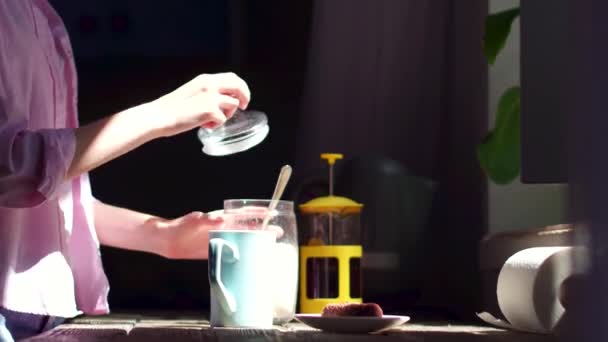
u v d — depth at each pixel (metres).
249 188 4.27
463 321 3.01
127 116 2.67
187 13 4.55
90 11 4.57
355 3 3.73
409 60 3.70
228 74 2.74
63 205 2.85
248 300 2.70
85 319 3.02
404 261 3.62
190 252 2.99
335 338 2.55
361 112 3.72
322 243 3.11
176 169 4.34
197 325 2.83
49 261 2.75
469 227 3.50
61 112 2.88
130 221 3.02
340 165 3.71
